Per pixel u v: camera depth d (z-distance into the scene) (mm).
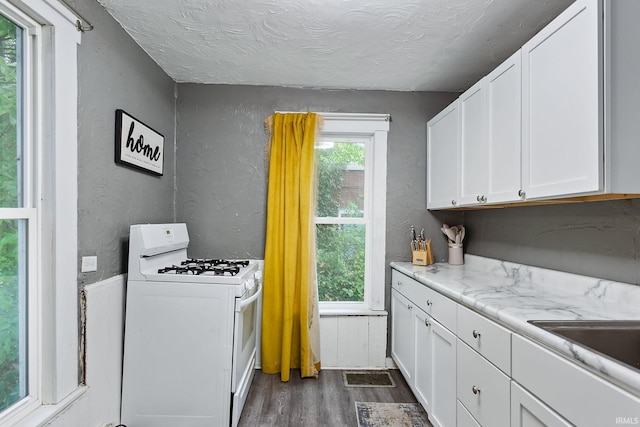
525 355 1114
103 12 1651
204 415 1768
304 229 2525
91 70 1561
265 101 2668
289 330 2480
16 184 1267
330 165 2779
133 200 1975
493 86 1751
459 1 1584
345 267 2787
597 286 1487
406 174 2732
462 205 2098
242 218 2660
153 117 2240
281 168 2580
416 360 2129
